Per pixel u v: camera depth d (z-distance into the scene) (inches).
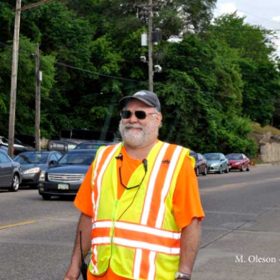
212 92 2300.7
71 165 756.0
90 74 2105.1
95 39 2443.4
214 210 660.7
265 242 446.6
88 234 154.9
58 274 320.2
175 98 2073.1
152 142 149.3
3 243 411.8
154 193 142.1
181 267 142.5
